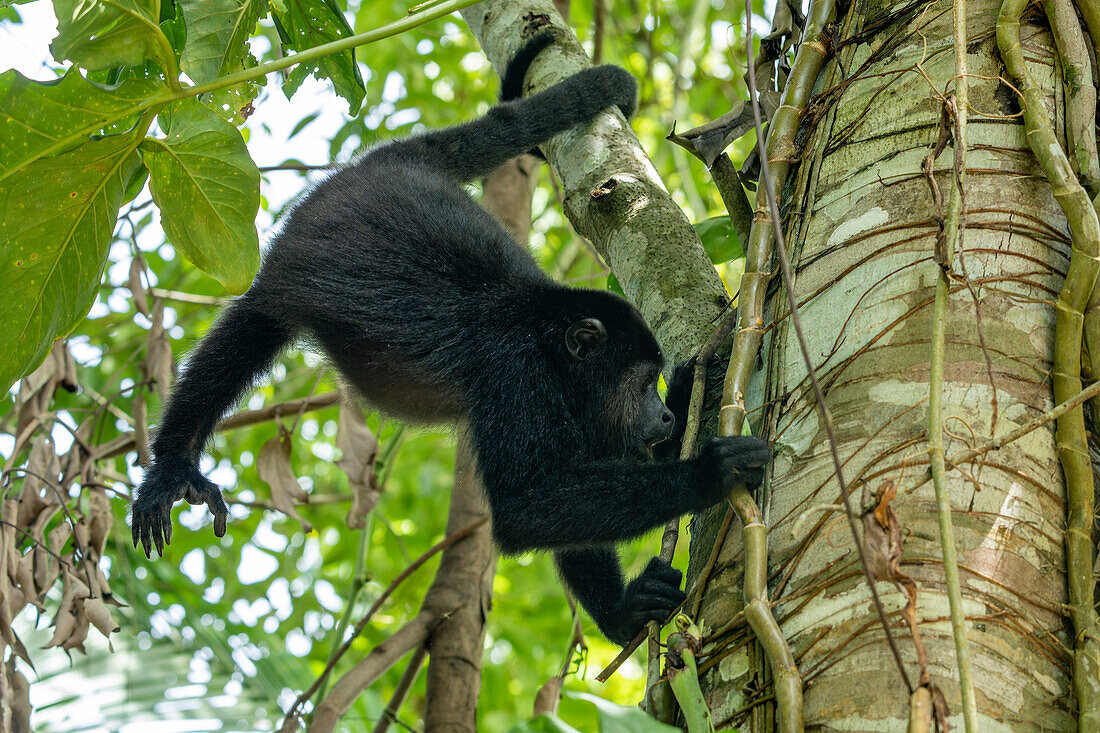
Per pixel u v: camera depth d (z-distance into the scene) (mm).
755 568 2195
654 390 4395
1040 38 2613
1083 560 2117
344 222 4230
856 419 2270
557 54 4953
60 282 3043
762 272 2639
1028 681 1970
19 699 3695
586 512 3393
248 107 3824
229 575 7766
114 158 2854
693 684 2197
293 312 4277
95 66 2578
